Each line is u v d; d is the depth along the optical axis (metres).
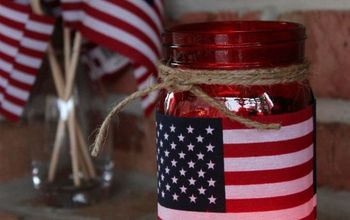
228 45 0.36
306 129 0.37
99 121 0.63
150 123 0.64
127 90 0.66
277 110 0.36
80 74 0.63
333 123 0.53
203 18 0.60
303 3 0.54
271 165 0.36
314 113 0.39
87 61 0.64
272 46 0.36
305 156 0.38
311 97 0.39
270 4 0.56
